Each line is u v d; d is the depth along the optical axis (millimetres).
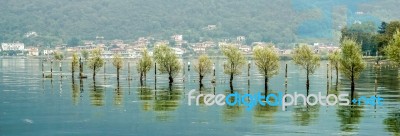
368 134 69438
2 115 87875
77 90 128875
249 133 71562
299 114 85875
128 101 104812
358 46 116625
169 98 109562
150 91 125062
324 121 78938
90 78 174125
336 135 69062
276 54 129250
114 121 81812
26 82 156375
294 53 137375
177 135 71312
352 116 82938
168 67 151125
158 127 76688
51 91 126812
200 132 72812
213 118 83375
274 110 90812
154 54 152375
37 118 84938
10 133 73438
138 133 72875
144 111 91188
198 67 146625
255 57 129000
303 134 70000
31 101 106375
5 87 138625
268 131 72562
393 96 107562
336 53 146500
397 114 84375
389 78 157000
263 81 156125
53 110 93250
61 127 77438
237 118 83125
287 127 74938
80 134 72562
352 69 112875
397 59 111125
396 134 69312
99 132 73750
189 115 86562
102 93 121000
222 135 70812
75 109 94375
